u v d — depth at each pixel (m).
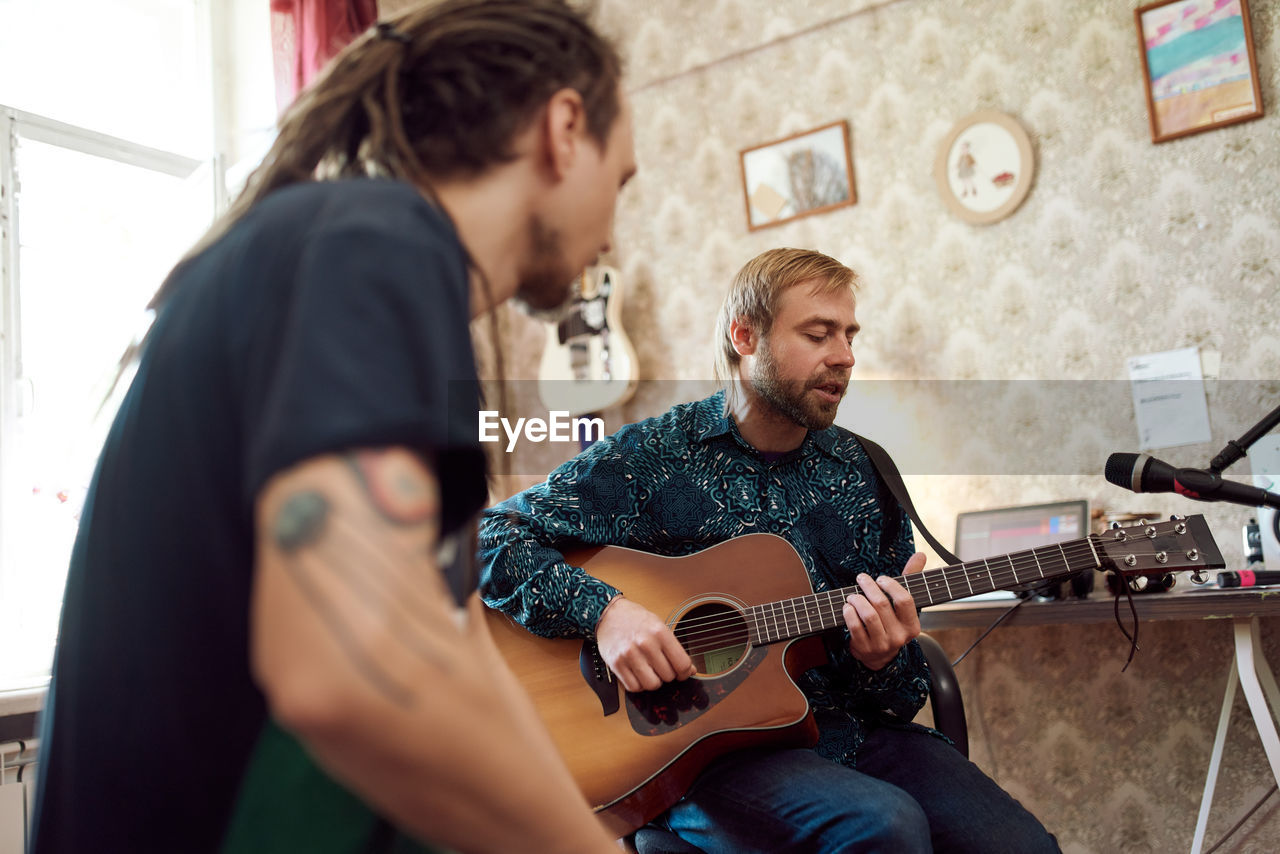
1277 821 2.42
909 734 1.70
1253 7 2.59
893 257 3.03
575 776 1.53
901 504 1.80
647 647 1.51
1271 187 2.53
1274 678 2.44
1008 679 2.80
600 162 0.67
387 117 0.62
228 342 0.50
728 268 3.32
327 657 0.38
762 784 1.46
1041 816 2.72
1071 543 1.56
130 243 3.29
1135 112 2.71
